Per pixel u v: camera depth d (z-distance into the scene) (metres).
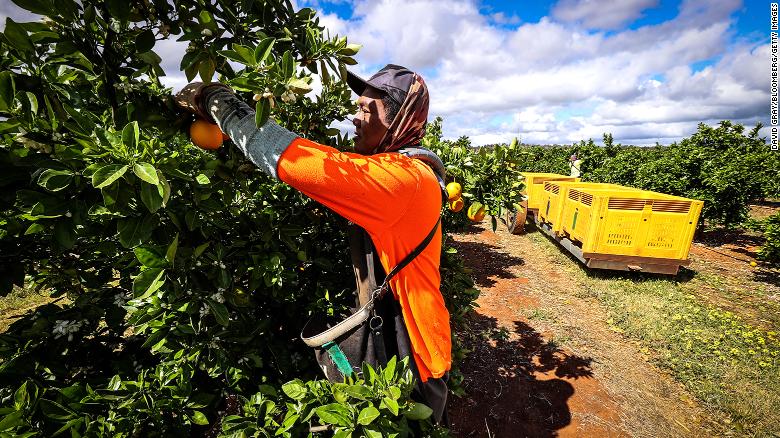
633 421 3.47
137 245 1.03
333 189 0.88
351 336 1.19
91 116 1.33
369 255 1.16
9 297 4.39
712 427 3.45
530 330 5.07
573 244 7.58
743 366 4.28
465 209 2.82
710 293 6.34
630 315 5.47
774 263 6.86
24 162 0.92
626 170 13.53
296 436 1.32
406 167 0.99
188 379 1.45
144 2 0.97
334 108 2.09
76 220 0.95
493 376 4.03
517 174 2.68
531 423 3.40
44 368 1.50
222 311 1.27
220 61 1.10
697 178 10.29
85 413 1.25
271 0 1.21
